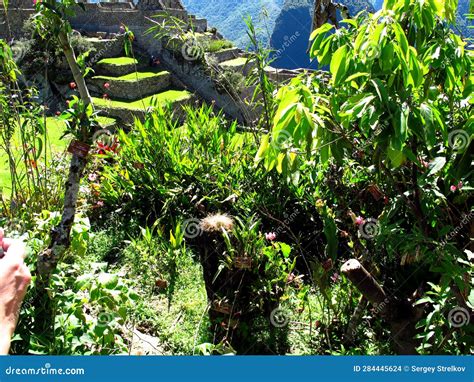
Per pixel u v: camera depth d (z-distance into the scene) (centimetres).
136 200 461
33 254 241
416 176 229
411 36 205
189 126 495
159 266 371
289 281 332
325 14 436
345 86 210
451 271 201
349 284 297
